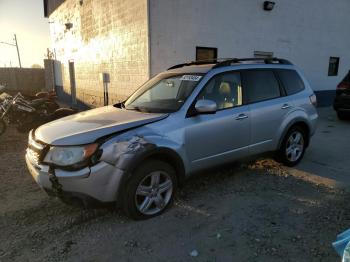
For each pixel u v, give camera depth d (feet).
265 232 12.14
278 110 17.87
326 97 48.19
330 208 14.01
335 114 40.55
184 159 13.98
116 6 35.45
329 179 17.51
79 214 13.74
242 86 16.57
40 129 13.76
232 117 15.62
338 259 10.51
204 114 14.48
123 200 12.49
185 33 31.81
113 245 11.50
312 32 43.93
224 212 13.73
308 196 15.29
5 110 29.91
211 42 33.86
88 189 11.71
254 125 16.69
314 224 12.67
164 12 30.25
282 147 18.69
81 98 51.98
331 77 48.24
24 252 11.23
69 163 11.69
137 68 32.22
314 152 23.00
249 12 36.50
